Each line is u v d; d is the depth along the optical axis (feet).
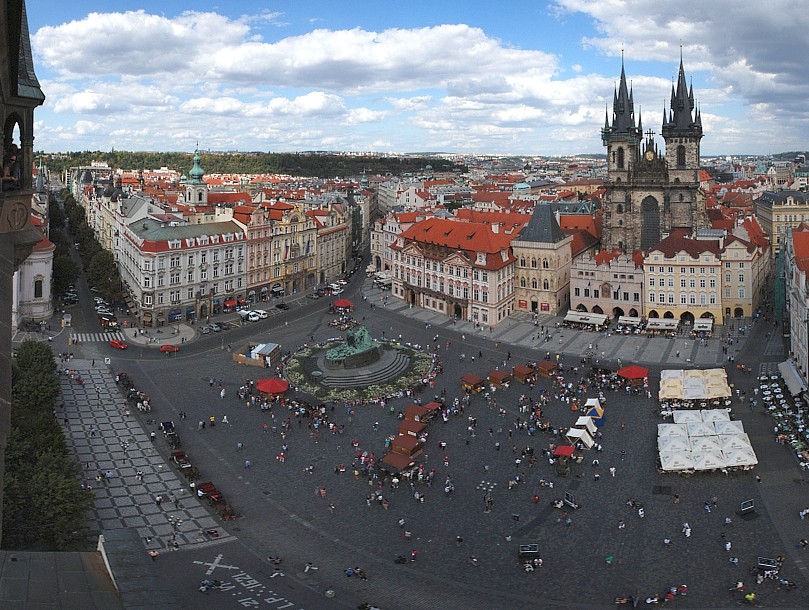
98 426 538.88
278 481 466.29
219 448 514.27
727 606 329.93
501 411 583.99
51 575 113.91
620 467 481.05
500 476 472.44
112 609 107.24
